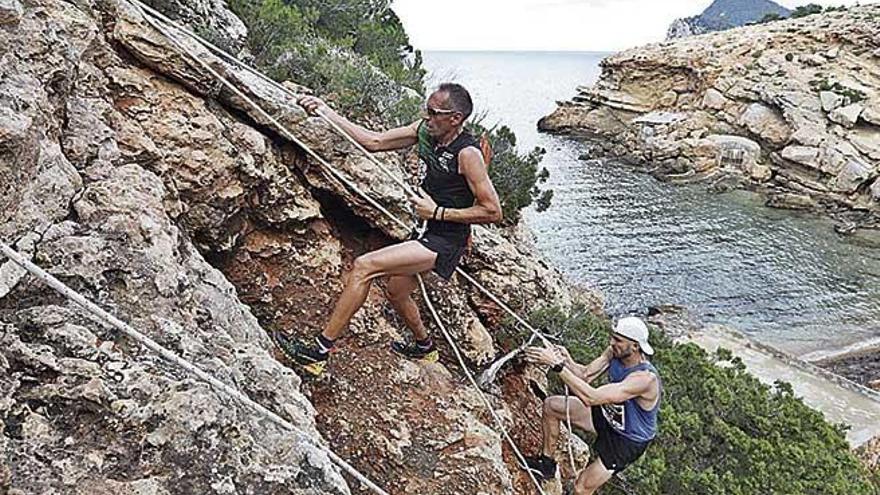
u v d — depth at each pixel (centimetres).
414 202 471
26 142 347
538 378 752
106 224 391
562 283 1186
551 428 597
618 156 5503
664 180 4775
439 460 496
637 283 2936
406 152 783
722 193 4516
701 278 2995
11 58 400
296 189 613
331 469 319
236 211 562
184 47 543
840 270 3144
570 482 640
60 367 303
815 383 1856
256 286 575
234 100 587
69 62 446
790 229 3759
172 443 294
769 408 1098
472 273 778
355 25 1716
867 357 2377
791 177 4659
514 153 1195
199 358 343
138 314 357
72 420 290
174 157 525
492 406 616
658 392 538
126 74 536
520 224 1214
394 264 466
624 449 547
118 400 299
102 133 462
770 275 3058
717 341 2131
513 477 577
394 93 977
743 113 5316
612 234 3544
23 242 349
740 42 6031
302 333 557
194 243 541
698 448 953
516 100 10681
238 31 913
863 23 5656
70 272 354
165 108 543
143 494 269
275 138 610
